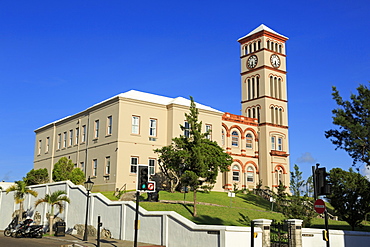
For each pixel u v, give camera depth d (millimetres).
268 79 60938
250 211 37188
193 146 33562
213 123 51125
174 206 33406
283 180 59312
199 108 49781
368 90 28484
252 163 57750
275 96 61656
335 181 33000
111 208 29188
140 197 37656
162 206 32906
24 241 27984
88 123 50094
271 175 57719
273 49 63156
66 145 54594
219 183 51125
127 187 43594
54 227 34281
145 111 46562
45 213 37469
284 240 23781
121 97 44844
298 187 29922
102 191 44688
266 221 21000
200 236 21469
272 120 60500
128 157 44312
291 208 29281
